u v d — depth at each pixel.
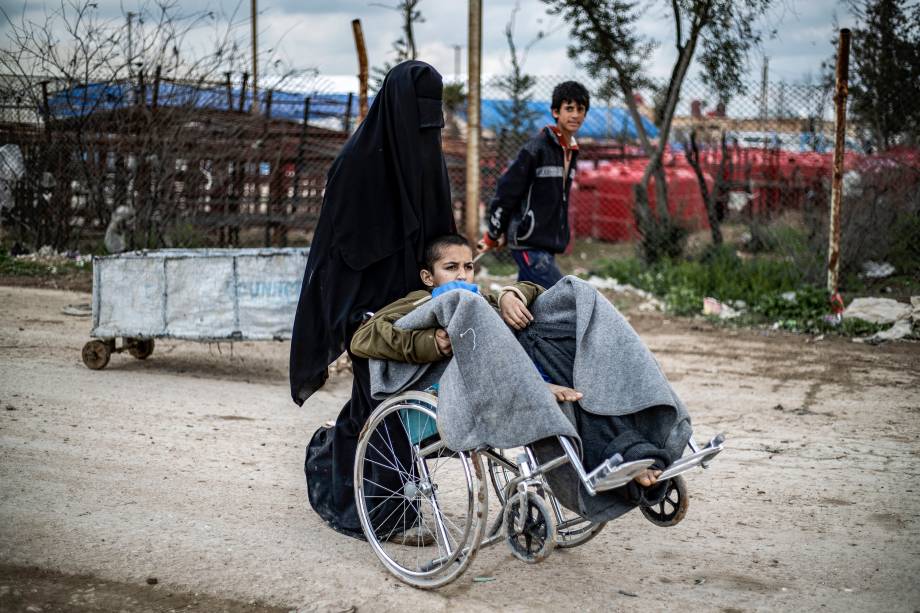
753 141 11.52
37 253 12.95
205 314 7.10
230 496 4.49
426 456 3.72
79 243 13.16
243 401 6.55
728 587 3.56
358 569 3.65
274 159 12.75
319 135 12.91
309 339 3.97
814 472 5.06
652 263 11.98
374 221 3.89
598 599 3.43
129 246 12.29
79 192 12.86
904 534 4.14
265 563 3.65
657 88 12.13
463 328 3.24
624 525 4.29
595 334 3.34
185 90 12.15
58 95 12.38
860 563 3.80
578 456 3.12
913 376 7.43
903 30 10.54
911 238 10.33
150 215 12.27
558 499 3.30
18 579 3.44
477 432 3.18
